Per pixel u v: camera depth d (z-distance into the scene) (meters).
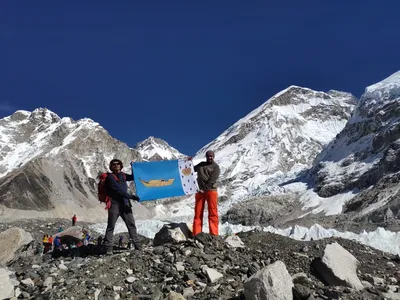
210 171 10.58
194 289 7.28
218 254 8.96
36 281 7.48
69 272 7.88
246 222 90.31
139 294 7.03
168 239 10.16
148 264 8.18
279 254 9.62
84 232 20.19
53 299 6.58
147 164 10.50
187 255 8.62
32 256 10.34
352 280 8.09
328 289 7.31
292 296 6.42
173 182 10.56
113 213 9.51
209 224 10.48
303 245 10.45
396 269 9.63
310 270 8.76
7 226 30.05
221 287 7.38
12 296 6.76
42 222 33.22
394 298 7.42
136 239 9.64
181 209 155.62
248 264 8.70
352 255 9.49
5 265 9.56
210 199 10.47
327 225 60.38
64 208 101.75
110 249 9.39
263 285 6.30
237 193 166.88
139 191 10.09
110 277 7.58
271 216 90.00
